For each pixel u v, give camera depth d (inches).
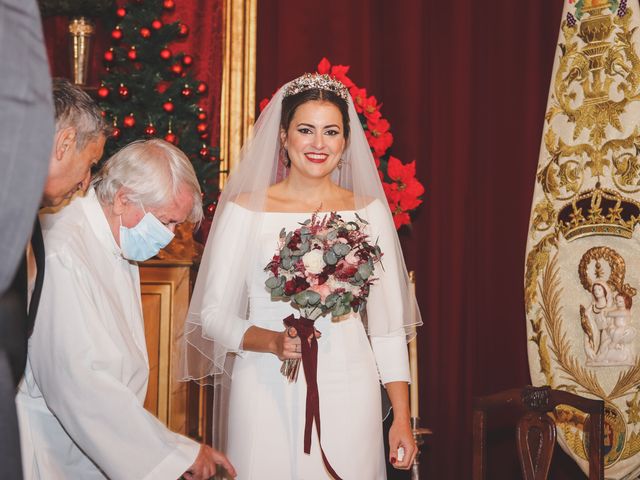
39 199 37.2
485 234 174.2
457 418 171.3
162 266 137.3
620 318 146.5
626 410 144.5
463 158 172.1
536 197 157.9
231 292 103.9
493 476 171.6
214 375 115.1
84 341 80.0
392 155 174.1
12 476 40.4
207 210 162.4
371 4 175.6
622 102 150.1
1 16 35.7
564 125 155.9
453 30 173.8
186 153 162.6
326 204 109.3
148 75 163.9
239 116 177.6
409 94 172.7
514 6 172.7
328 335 103.2
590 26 154.2
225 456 97.5
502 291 172.4
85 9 162.9
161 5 168.6
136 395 87.4
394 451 104.1
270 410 101.3
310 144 107.2
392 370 108.0
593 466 109.9
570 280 152.4
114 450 81.2
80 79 166.2
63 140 73.6
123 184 86.4
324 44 176.7
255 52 178.2
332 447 100.5
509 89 172.7
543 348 154.2
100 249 87.4
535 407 111.7
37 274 77.0
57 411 80.9
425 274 174.1
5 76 35.7
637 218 146.6
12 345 59.7
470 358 172.6
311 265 95.3
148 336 136.7
